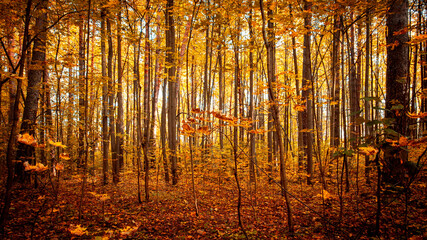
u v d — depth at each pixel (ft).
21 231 11.39
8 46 17.34
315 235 11.24
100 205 17.13
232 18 18.70
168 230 13.28
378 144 7.44
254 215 14.85
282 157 11.00
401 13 13.73
